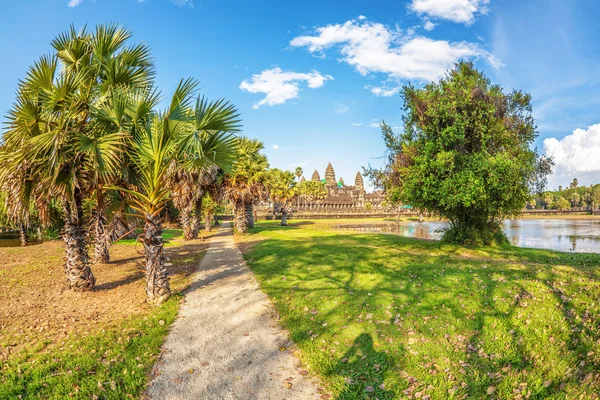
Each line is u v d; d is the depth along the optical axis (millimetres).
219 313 7344
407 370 4746
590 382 4270
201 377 4621
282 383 4449
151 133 8430
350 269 10977
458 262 12203
